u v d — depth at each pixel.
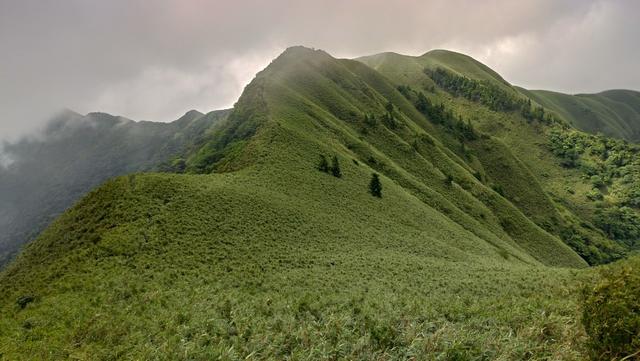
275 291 29.41
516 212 117.88
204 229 39.66
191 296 24.69
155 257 33.31
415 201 82.00
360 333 14.40
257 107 103.38
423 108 185.88
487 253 66.38
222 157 83.56
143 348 15.09
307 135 88.12
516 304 19.33
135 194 44.00
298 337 14.16
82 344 16.88
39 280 31.69
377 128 124.81
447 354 11.97
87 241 36.47
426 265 41.78
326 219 53.31
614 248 135.38
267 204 50.12
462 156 157.12
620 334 10.78
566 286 28.42
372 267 38.47
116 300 24.58
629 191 170.38
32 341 18.34
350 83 152.00
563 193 177.75
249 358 12.92
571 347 13.16
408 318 15.39
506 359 11.93
